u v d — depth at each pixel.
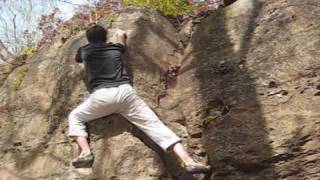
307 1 4.96
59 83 5.34
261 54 4.88
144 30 5.44
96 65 4.69
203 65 5.15
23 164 5.18
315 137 4.34
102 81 4.63
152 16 5.63
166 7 5.87
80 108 4.74
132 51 5.21
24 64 6.05
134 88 5.03
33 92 5.57
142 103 4.66
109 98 4.57
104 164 4.74
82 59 4.82
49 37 6.81
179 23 5.86
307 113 4.45
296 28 4.84
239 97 4.77
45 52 5.89
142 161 4.70
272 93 4.65
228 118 4.73
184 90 5.16
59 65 5.48
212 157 4.67
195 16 5.77
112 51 4.74
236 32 5.15
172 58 5.45
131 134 4.80
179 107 5.11
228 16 5.31
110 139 4.81
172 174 4.70
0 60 7.40
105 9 6.28
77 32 5.85
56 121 5.22
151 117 4.60
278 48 4.83
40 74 5.66
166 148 4.50
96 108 4.64
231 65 4.97
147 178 4.64
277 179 4.36
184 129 4.98
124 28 5.40
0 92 5.80
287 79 4.66
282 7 5.01
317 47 4.68
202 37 5.36
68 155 5.02
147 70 5.20
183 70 5.28
